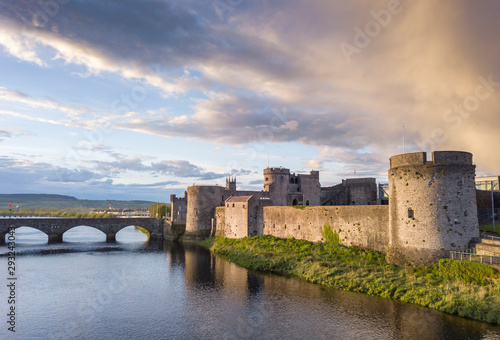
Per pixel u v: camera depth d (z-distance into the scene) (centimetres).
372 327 3083
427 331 2920
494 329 2888
